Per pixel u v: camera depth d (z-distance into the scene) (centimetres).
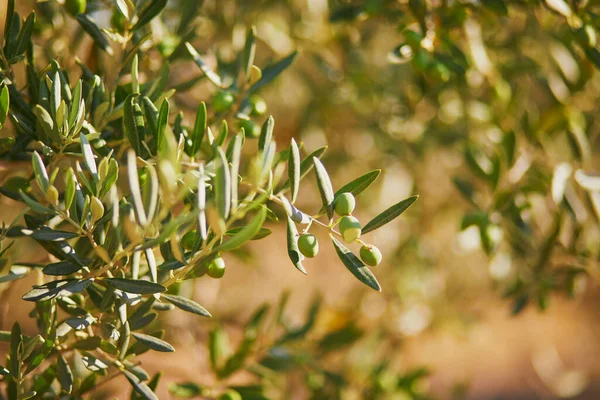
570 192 156
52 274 120
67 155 124
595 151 201
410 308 239
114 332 122
